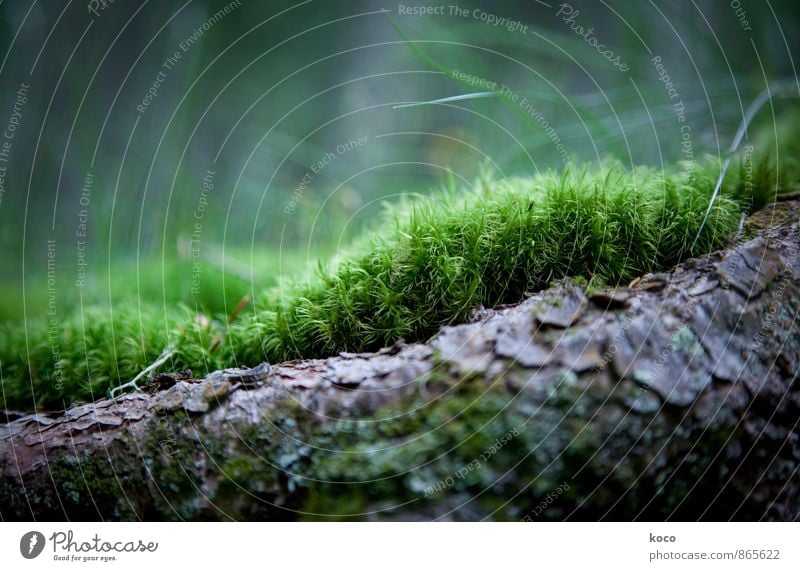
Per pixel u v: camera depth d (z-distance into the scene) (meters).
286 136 1.37
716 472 0.67
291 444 0.67
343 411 0.67
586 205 0.70
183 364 0.73
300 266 0.86
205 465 0.67
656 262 0.70
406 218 0.73
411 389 0.67
